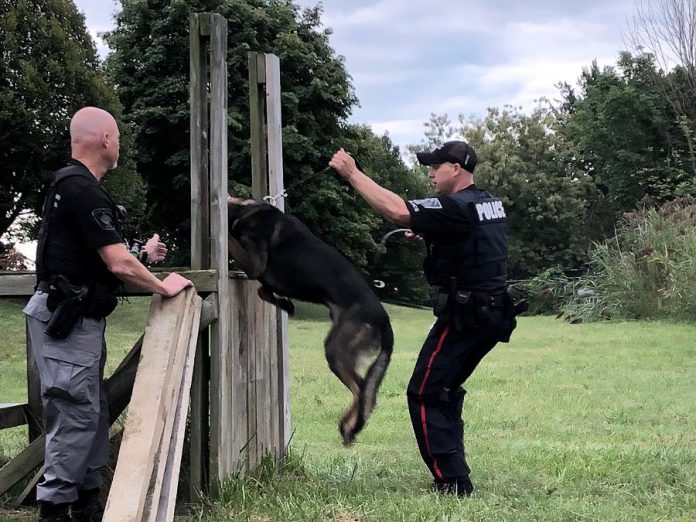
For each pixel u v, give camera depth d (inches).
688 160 1106.1
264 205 161.6
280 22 959.6
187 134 932.6
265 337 175.9
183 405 122.3
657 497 158.1
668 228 669.9
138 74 939.3
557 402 306.3
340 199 954.1
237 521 134.6
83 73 700.7
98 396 119.4
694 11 1119.0
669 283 644.1
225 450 147.9
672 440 229.6
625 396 317.4
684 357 431.8
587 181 1445.6
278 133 181.8
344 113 1010.7
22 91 663.1
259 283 167.3
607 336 542.9
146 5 934.4
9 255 422.0
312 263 160.6
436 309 155.3
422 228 149.3
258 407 169.9
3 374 376.2
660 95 1177.4
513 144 1502.2
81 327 115.5
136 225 898.1
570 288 856.3
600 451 203.8
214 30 144.0
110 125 123.0
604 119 1212.5
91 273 118.0
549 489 167.0
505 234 161.8
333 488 162.1
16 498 156.6
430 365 157.5
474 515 141.9
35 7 692.7
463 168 161.3
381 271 1364.4
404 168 1633.9
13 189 705.0
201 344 148.0
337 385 350.0
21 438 229.0
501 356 446.0
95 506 132.6
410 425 266.8
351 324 158.6
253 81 180.5
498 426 265.4
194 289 135.0
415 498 153.4
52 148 685.3
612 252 722.8
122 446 104.3
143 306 682.8
